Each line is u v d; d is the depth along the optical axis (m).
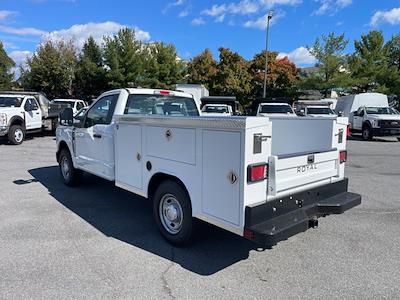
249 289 3.39
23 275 3.59
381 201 6.59
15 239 4.49
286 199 3.67
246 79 40.72
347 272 3.75
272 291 3.36
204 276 3.63
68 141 6.89
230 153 3.40
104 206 5.96
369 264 3.94
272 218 3.54
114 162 5.33
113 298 3.21
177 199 4.18
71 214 5.53
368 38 39.16
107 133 5.40
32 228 4.89
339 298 3.25
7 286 3.38
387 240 4.65
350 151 14.62
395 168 10.41
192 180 3.87
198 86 28.67
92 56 36.38
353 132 22.25
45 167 9.49
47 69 35.31
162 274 3.66
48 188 7.12
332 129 4.44
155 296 3.24
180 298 3.22
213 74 41.47
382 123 19.16
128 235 4.70
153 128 4.36
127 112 5.45
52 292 3.29
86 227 4.97
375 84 39.12
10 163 10.09
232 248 4.32
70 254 4.09
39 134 18.27
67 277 3.56
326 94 37.66
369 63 38.12
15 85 48.16
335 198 4.29
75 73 36.34
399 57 41.06
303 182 3.92
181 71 42.75
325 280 3.58
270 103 18.50
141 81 37.16
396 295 3.31
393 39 40.41
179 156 4.01
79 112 7.26
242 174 3.32
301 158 3.86
